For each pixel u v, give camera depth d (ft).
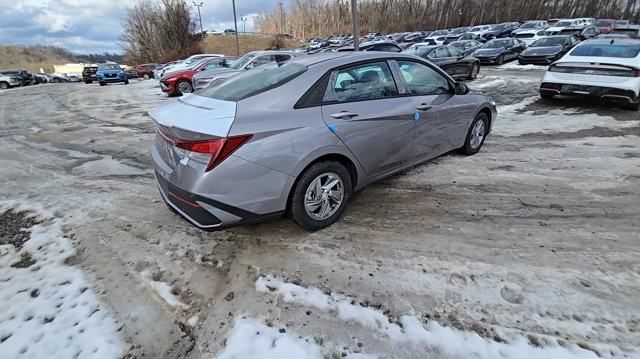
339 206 10.52
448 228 10.26
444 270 8.45
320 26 273.54
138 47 201.57
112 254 9.66
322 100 9.71
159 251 9.73
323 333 6.87
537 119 22.68
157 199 13.03
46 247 10.09
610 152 16.16
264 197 8.82
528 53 53.88
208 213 8.48
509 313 7.14
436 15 227.20
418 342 6.60
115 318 7.43
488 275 8.20
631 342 6.40
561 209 11.11
